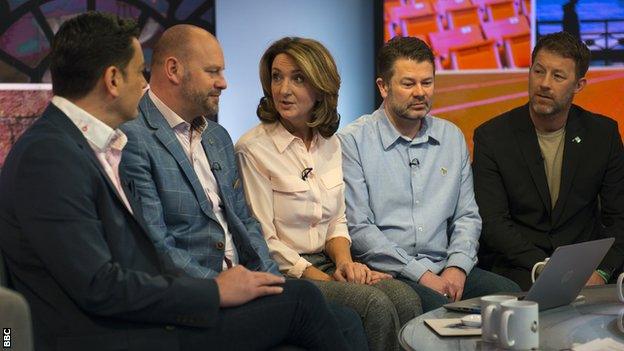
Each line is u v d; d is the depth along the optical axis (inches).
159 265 127.8
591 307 136.6
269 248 173.2
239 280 126.6
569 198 196.2
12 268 120.8
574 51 189.6
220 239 157.5
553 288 131.3
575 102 243.9
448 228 194.9
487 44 243.9
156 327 122.2
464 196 194.1
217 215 161.8
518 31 243.8
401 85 183.8
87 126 126.8
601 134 198.7
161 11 237.6
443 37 243.4
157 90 158.1
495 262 197.3
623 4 242.8
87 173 120.3
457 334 121.1
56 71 127.3
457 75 243.3
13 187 117.7
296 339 131.5
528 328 113.1
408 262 181.3
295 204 175.3
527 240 196.1
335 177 181.2
